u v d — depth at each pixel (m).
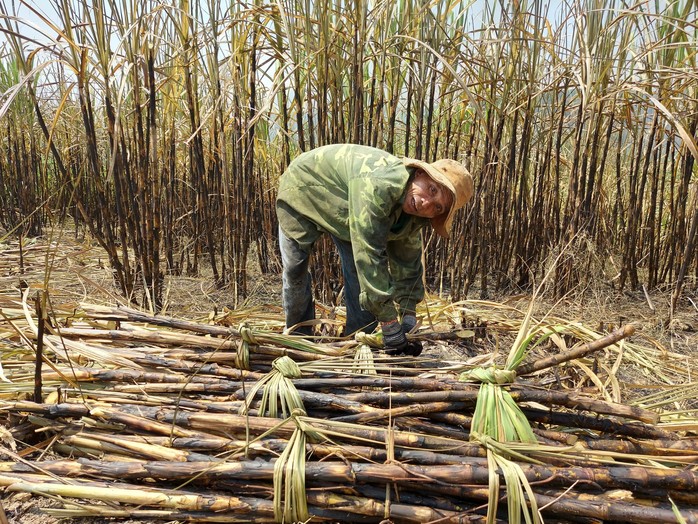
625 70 3.80
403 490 1.68
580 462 1.71
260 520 1.66
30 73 2.61
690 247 3.48
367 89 3.84
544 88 3.92
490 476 1.59
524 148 4.09
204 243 5.05
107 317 2.42
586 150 3.75
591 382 2.47
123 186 3.67
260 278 4.71
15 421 2.00
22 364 2.26
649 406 2.13
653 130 3.90
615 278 4.46
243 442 1.79
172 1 3.70
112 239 3.48
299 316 2.78
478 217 3.96
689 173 4.02
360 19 3.29
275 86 3.52
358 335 2.31
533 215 4.29
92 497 1.67
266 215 4.81
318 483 1.68
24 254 4.89
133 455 1.83
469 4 3.90
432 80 3.59
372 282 2.16
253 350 2.18
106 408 1.92
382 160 2.21
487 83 3.87
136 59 3.25
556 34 3.84
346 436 1.74
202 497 1.66
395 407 1.91
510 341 3.11
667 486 1.62
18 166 5.93
